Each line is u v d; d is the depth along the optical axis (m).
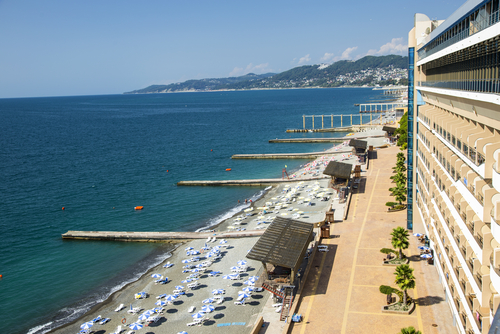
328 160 162.50
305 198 118.31
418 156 77.12
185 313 62.78
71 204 123.81
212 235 92.94
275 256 61.06
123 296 70.06
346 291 61.22
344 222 90.94
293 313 55.78
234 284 70.62
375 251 74.44
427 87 63.00
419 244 75.94
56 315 65.31
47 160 193.38
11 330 61.81
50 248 92.06
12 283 76.12
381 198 106.62
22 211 117.81
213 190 135.50
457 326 47.81
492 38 30.92
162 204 121.94
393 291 58.47
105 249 90.75
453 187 46.41
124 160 190.50
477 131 40.06
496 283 29.31
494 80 32.59
